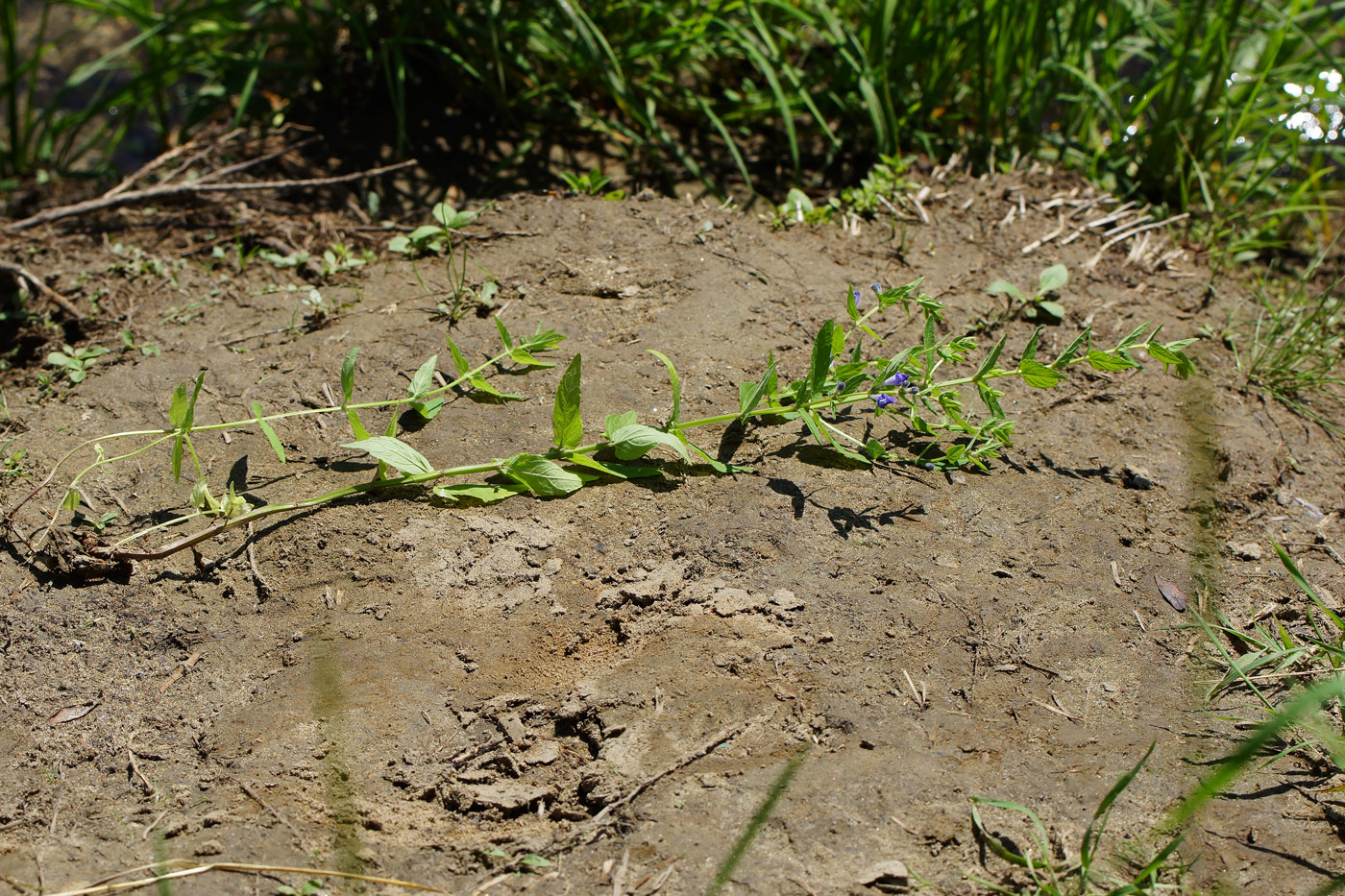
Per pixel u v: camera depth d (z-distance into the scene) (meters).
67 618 2.12
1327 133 3.92
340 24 4.12
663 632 2.07
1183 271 3.38
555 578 2.19
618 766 1.85
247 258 3.24
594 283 3.04
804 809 1.77
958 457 2.42
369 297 3.03
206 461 2.45
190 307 3.00
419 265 3.16
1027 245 3.37
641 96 4.14
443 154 3.89
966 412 2.65
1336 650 1.99
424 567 2.20
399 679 2.01
